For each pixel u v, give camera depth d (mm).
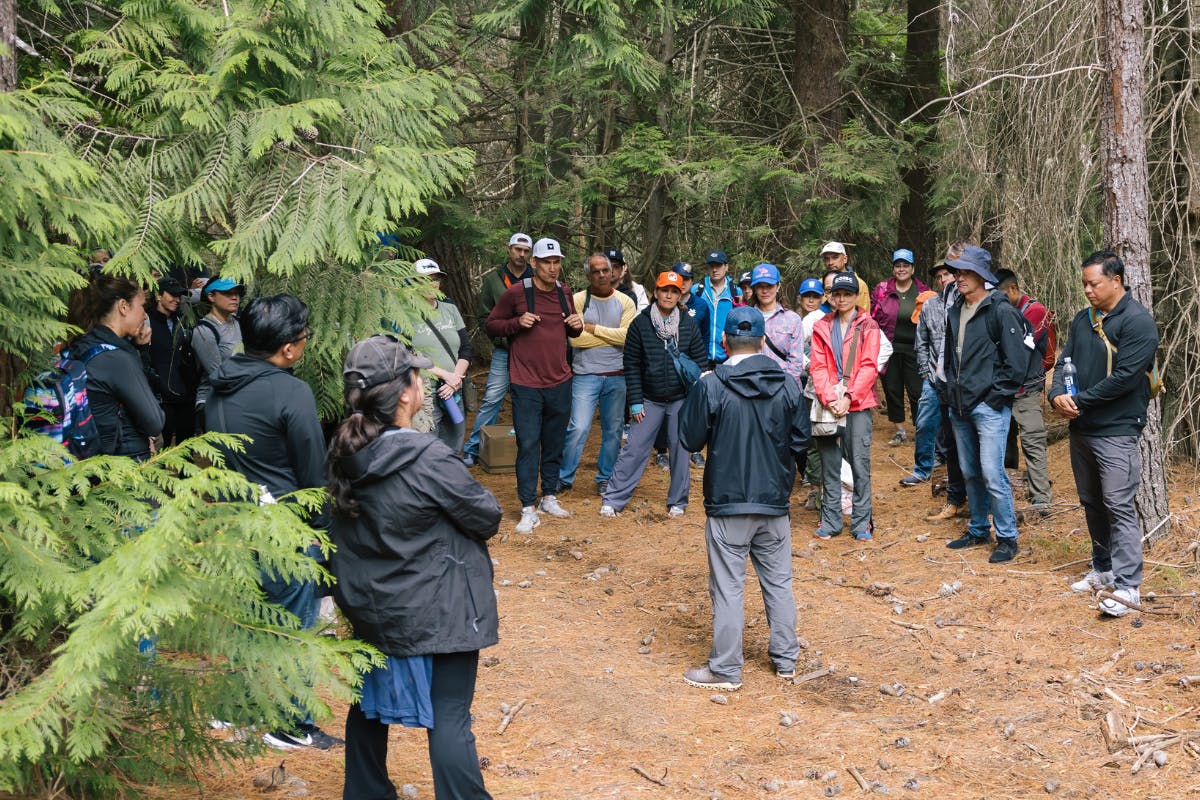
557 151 14156
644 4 11820
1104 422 5777
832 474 7727
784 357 8258
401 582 3139
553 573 7176
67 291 3680
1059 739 4508
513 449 10188
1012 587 6395
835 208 12891
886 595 6492
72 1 5098
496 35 12227
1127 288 5770
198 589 2965
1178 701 4777
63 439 3863
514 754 4453
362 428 3131
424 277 6012
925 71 14078
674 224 14531
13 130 3109
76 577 3105
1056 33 8109
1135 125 6469
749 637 5996
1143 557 6500
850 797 4066
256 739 3549
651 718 4832
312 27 4973
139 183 4555
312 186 4660
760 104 15031
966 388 6828
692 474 10102
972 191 9852
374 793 3406
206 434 3598
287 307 4027
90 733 2932
